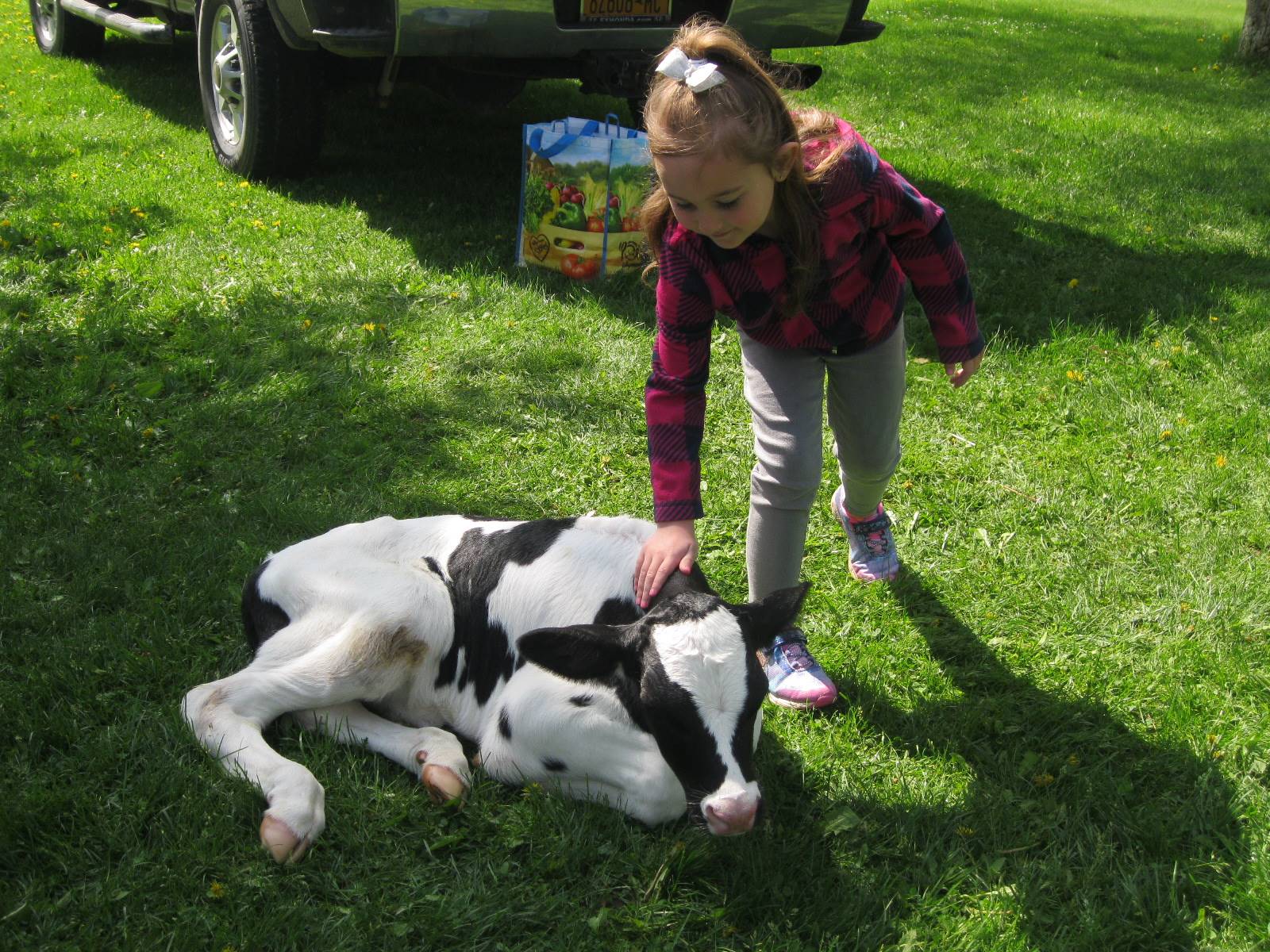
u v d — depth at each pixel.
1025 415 4.63
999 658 3.27
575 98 9.03
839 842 2.54
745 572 3.64
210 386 4.48
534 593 2.68
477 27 5.50
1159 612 3.45
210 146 7.33
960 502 4.05
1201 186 7.85
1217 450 4.41
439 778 2.52
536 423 4.39
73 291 5.18
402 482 3.96
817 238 2.41
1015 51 13.62
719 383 4.82
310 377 4.55
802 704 2.99
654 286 5.50
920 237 2.66
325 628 2.67
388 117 8.21
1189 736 2.93
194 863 2.34
